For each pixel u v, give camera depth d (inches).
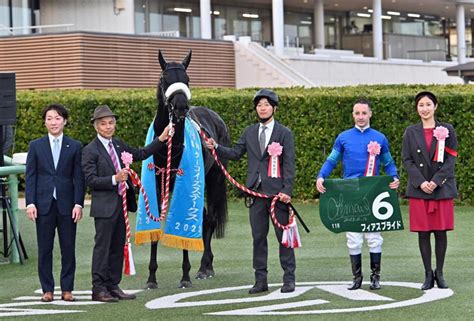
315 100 671.8
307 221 593.0
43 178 367.9
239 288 390.9
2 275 445.1
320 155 675.4
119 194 369.7
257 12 1584.6
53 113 368.5
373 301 351.6
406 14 1882.4
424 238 372.5
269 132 375.9
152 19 1375.5
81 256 493.7
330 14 1750.7
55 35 1050.7
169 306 354.9
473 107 636.7
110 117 370.9
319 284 392.8
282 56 1301.7
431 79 1582.2
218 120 456.1
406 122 645.9
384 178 370.0
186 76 382.6
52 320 336.2
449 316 322.3
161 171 389.1
